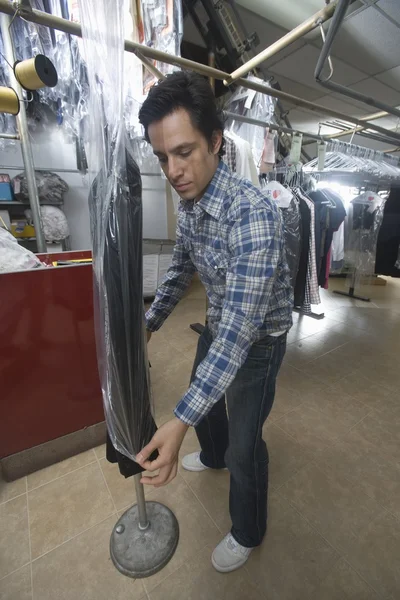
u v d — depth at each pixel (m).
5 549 1.03
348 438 1.54
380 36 2.13
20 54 1.50
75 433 1.39
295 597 0.92
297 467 1.37
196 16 1.74
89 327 1.30
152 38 1.34
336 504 1.20
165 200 3.85
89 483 1.28
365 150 2.36
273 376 0.81
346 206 3.16
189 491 1.25
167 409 1.73
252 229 0.58
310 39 2.19
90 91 0.54
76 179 3.22
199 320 3.04
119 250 0.57
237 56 1.80
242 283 0.57
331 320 3.10
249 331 0.58
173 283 1.00
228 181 0.65
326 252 2.35
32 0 1.31
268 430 1.59
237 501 0.94
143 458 0.60
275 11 1.94
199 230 0.70
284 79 2.79
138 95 1.47
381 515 1.16
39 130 2.18
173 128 0.54
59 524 1.11
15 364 1.18
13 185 2.72
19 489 1.25
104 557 1.01
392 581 0.95
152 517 1.12
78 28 0.85
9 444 1.25
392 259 3.01
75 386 1.33
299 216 1.89
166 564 1.00
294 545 1.05
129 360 0.65
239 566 0.98
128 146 0.56
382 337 2.71
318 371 2.15
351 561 1.01
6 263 1.15
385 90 3.01
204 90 0.53
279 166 2.10
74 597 0.92
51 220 2.85
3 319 1.12
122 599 0.91
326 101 3.26
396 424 1.64
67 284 1.21
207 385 0.56
